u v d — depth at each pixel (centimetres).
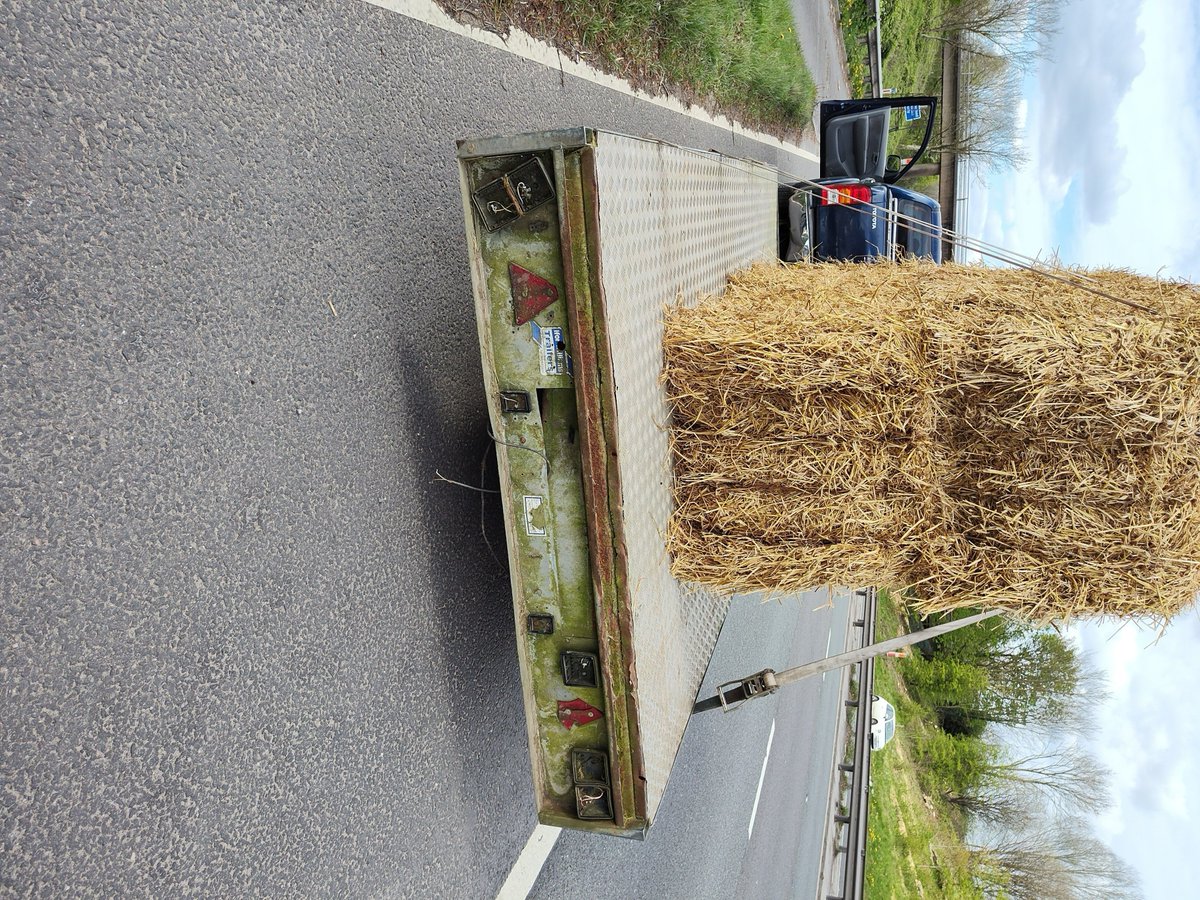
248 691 199
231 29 201
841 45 1191
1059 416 226
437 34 292
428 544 272
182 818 181
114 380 171
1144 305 246
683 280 283
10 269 152
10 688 150
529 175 197
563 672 236
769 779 841
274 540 208
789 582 266
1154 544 225
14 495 152
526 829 331
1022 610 249
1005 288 279
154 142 180
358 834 234
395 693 253
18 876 150
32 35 155
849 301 286
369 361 247
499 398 220
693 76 593
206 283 192
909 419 244
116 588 169
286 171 217
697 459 266
